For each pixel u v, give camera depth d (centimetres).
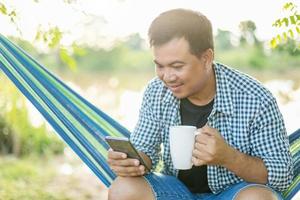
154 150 269
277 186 245
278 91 983
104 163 291
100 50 1416
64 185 565
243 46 1316
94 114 295
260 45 1297
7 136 698
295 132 281
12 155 696
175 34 230
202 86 245
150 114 267
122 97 1012
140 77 1371
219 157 232
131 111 861
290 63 1263
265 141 248
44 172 616
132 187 248
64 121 297
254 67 1287
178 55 230
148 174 258
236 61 1304
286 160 245
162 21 232
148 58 1445
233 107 251
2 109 684
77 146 296
